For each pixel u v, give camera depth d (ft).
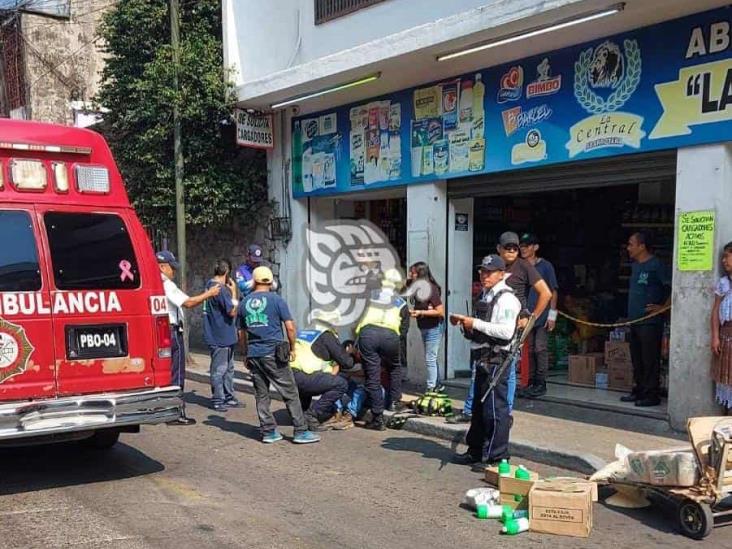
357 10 35.68
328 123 39.19
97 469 20.77
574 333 34.04
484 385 20.36
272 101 39.63
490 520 16.72
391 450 23.16
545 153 28.14
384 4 34.17
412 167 34.17
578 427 24.20
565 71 27.27
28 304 17.83
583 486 16.42
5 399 17.40
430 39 28.43
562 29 25.07
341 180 38.55
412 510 17.37
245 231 46.34
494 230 35.88
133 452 22.89
